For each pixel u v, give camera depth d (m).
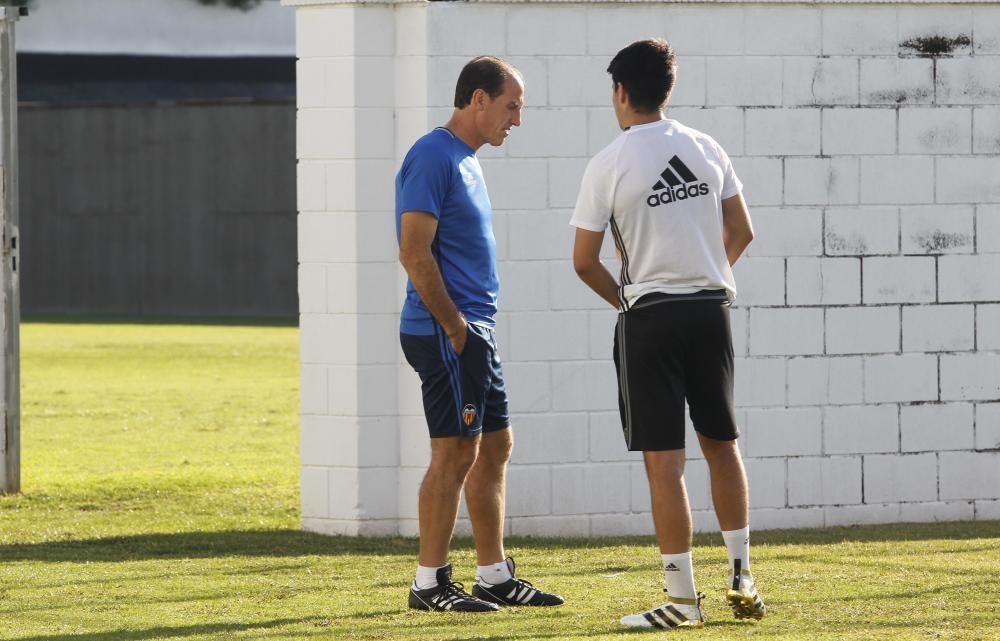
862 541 25.09
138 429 46.59
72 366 70.69
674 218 17.66
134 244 127.38
